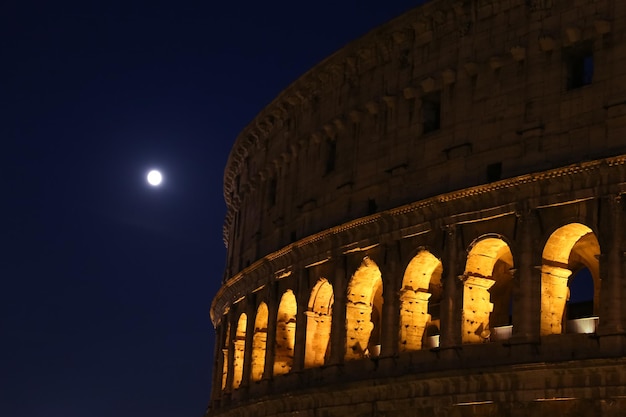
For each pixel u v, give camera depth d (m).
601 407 58.22
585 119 63.50
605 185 61.44
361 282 77.75
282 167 91.81
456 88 71.75
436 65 73.94
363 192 78.19
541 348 62.28
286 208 89.44
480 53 70.75
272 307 87.50
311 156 86.56
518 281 64.19
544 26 67.06
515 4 69.19
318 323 82.38
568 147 63.91
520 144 66.44
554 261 64.25
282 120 93.12
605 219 61.09
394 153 75.75
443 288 68.69
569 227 63.19
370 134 78.88
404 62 76.88
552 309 63.62
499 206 66.31
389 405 69.94
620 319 59.38
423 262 72.25
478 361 65.38
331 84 85.00
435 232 70.19
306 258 83.06
